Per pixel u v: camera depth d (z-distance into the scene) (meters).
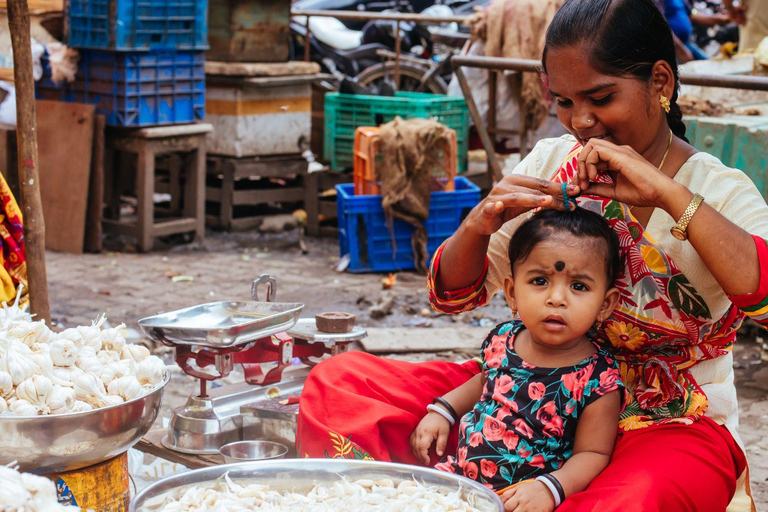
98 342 2.08
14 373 1.85
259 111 7.58
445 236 6.71
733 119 5.13
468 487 1.83
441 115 7.39
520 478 2.03
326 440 2.17
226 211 7.78
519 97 7.17
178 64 6.91
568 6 1.93
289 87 7.69
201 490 1.83
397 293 6.07
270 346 2.63
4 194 3.53
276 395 2.66
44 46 6.77
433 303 2.30
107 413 1.86
